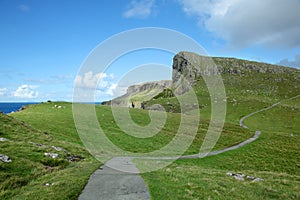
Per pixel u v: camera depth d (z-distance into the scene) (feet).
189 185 66.28
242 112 385.09
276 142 205.36
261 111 392.27
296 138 230.68
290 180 84.33
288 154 165.17
